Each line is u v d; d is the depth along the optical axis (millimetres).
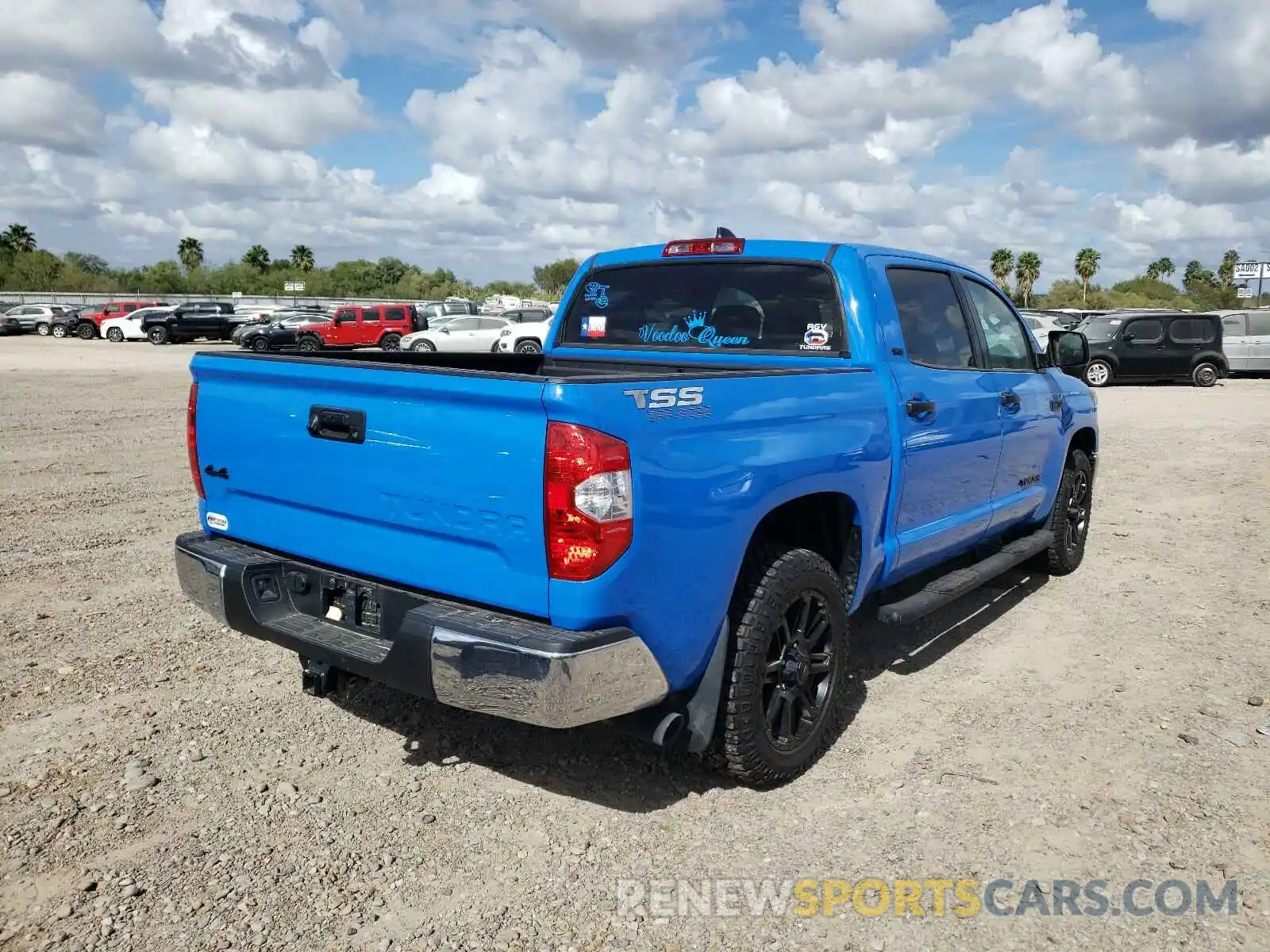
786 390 3355
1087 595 5832
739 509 3070
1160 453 11711
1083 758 3688
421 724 3934
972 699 4262
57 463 9898
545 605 2742
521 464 2693
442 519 2898
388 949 2576
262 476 3463
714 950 2596
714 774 3545
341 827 3160
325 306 59469
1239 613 5445
